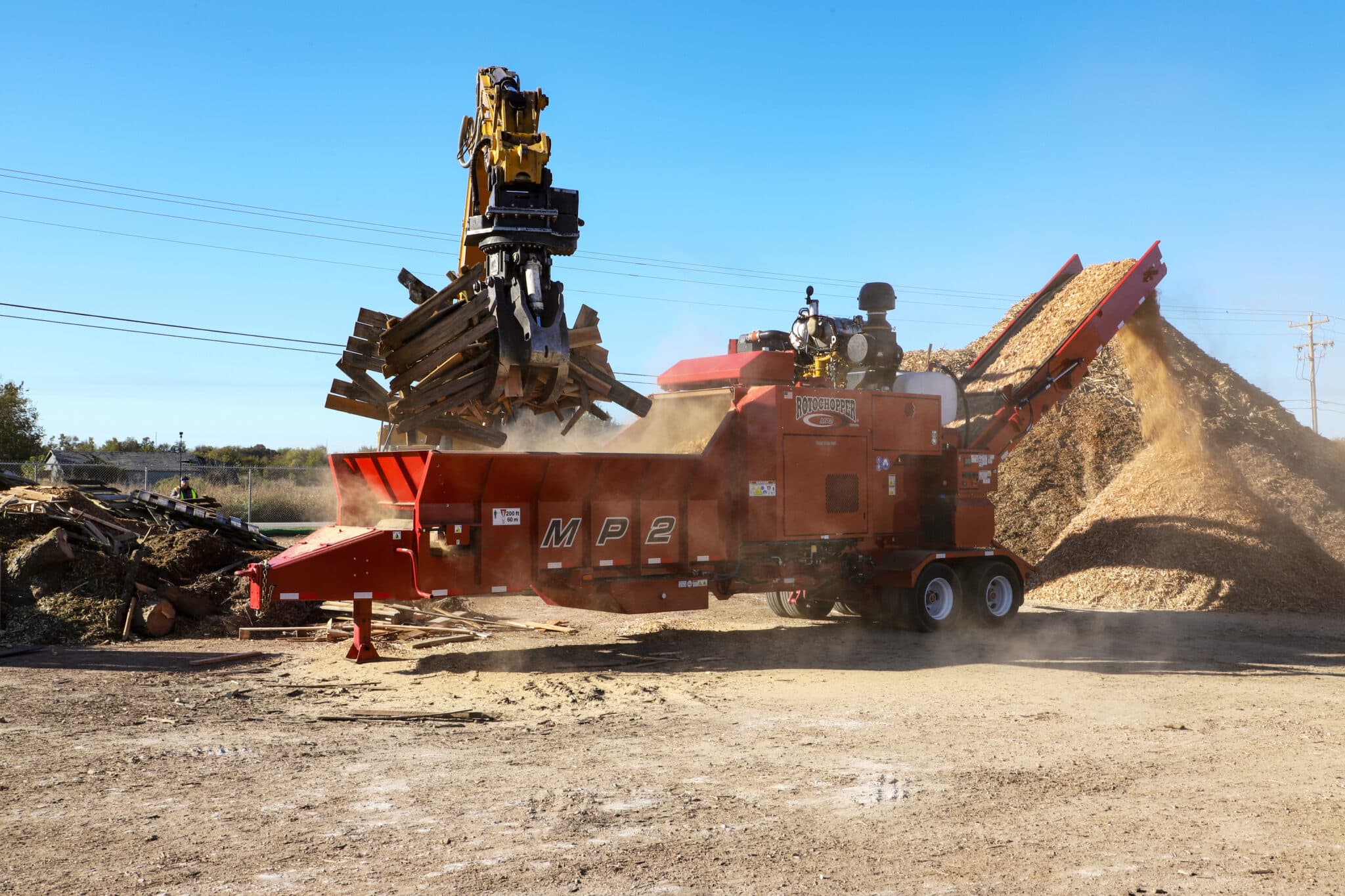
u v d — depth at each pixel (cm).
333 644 1262
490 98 1157
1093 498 2094
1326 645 1295
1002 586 1495
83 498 1599
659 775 668
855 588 1448
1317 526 1908
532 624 1410
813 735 788
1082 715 868
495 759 709
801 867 496
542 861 502
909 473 1459
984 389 1662
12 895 456
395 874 485
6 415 4859
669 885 472
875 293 1523
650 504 1199
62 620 1277
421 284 1105
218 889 466
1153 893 466
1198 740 773
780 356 1334
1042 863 505
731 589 1305
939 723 835
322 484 4269
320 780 653
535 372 1117
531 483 1109
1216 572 1698
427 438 1153
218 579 1422
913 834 547
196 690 969
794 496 1306
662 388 1445
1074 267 1902
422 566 1055
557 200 1126
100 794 620
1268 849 527
